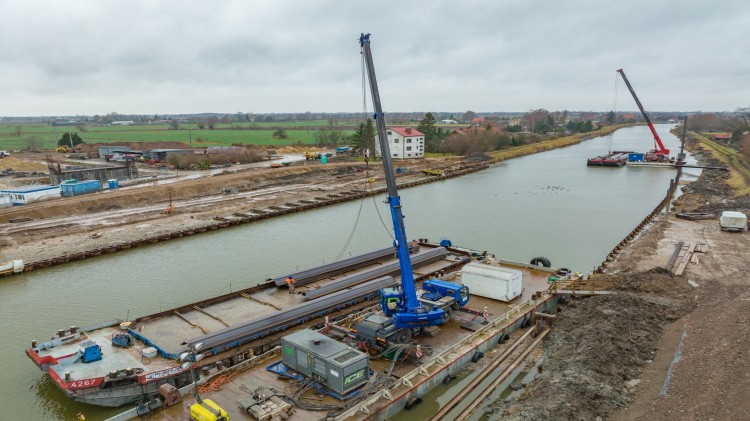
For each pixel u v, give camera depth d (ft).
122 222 179.01
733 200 206.08
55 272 128.77
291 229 174.91
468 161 370.12
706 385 63.98
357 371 64.03
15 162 347.77
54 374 66.33
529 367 79.66
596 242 155.33
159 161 359.87
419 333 83.10
